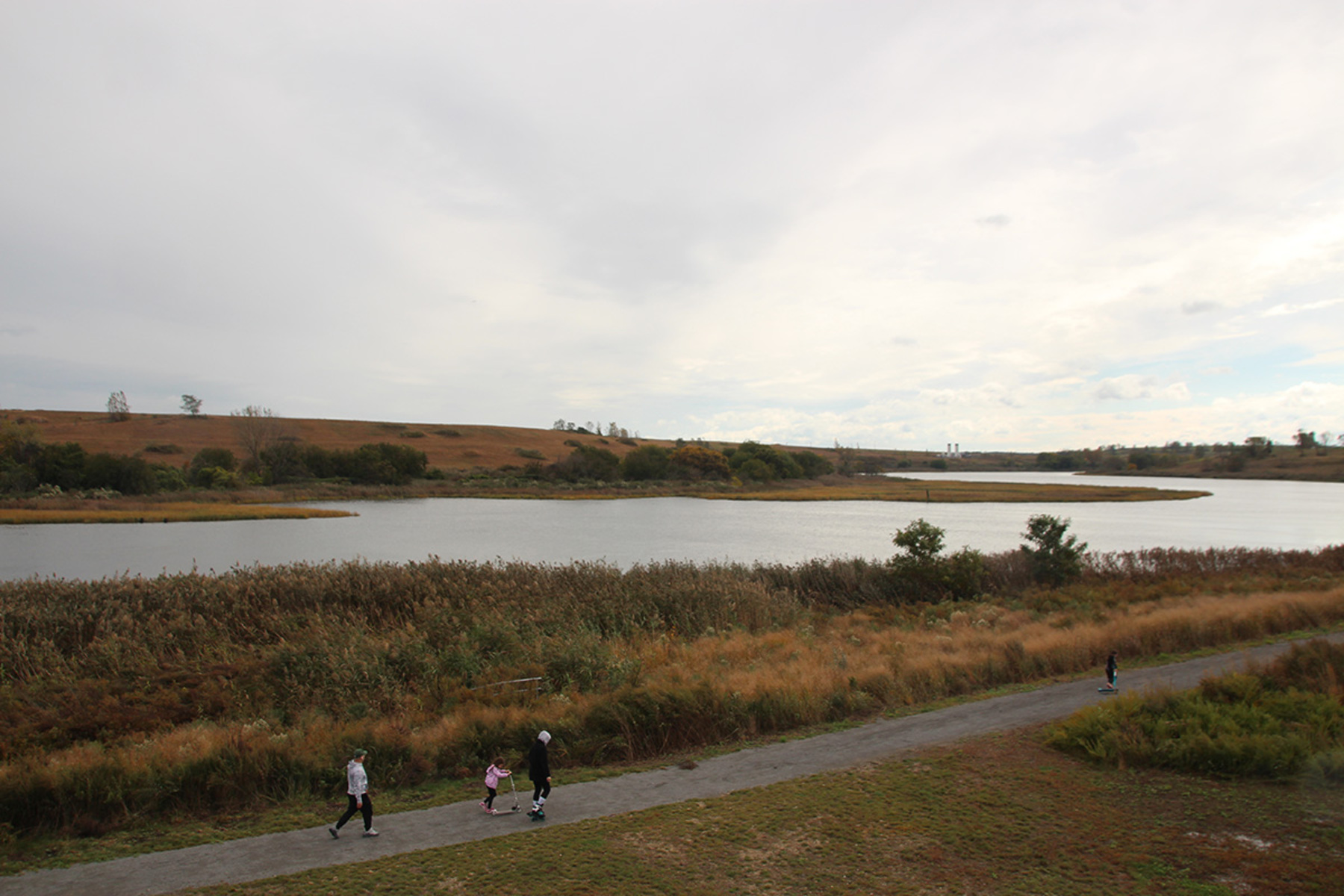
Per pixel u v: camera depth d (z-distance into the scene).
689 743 13.84
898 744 13.35
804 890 8.19
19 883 8.82
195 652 20.78
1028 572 35.09
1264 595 27.19
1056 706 15.48
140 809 10.94
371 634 21.73
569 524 78.81
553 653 19.25
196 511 77.69
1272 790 10.66
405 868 8.96
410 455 135.50
